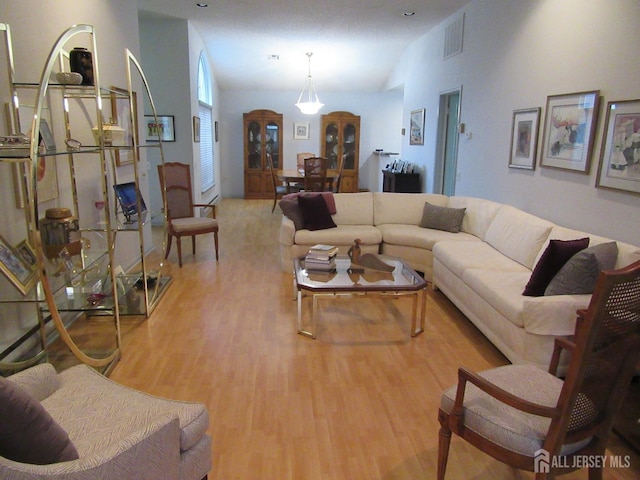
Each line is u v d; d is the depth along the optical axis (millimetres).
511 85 4449
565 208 3627
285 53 8055
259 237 6219
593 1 3240
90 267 2986
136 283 4016
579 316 1979
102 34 4004
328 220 4758
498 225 3986
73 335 3146
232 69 8906
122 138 3244
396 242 4578
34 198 2055
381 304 3844
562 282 2562
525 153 4203
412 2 5355
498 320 2816
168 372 2686
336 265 3635
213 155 9141
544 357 2500
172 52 6539
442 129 6480
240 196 10344
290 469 1920
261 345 3045
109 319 3424
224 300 3857
